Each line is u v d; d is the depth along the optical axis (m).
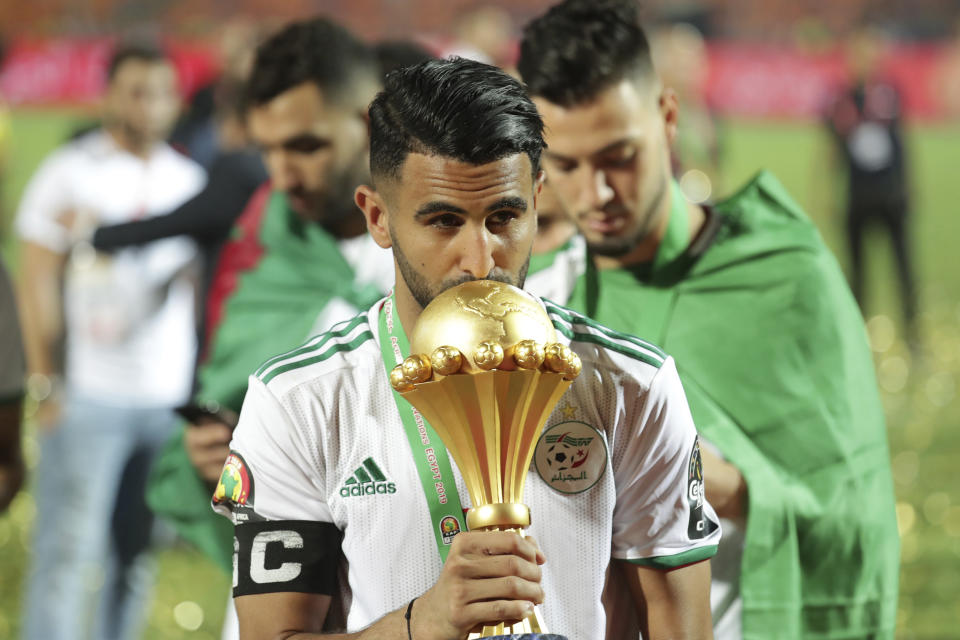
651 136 6.38
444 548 4.32
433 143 3.97
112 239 11.11
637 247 6.61
